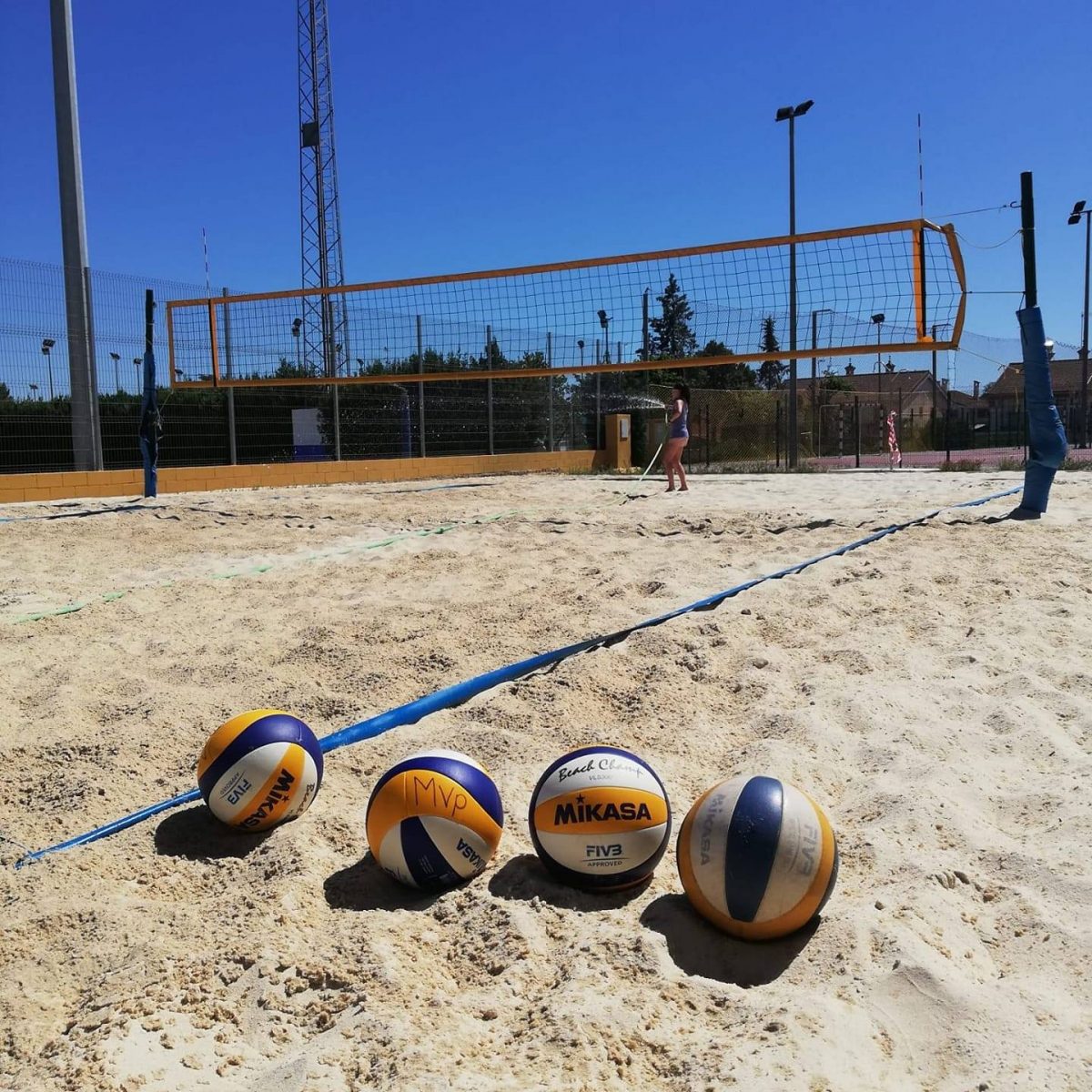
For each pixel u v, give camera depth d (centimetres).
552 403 2006
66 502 1109
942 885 227
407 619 488
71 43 1262
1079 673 377
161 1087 165
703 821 214
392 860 236
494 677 388
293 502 1053
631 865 233
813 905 206
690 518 827
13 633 471
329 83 2742
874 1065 166
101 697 377
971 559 600
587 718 349
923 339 785
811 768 300
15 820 281
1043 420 761
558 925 220
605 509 944
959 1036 172
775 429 2339
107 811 287
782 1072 161
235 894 238
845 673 389
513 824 271
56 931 222
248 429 1488
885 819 264
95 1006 193
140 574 630
